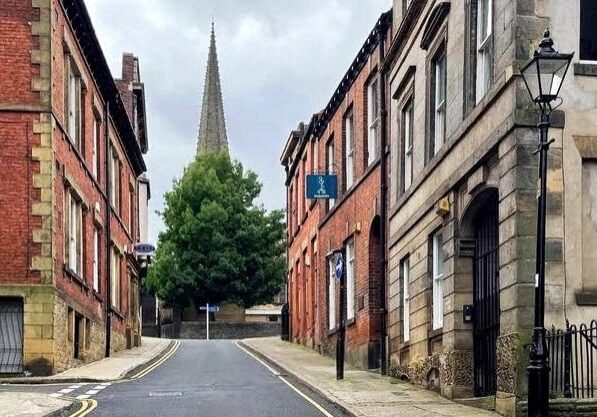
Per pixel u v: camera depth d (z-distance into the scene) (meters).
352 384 18.36
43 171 21.62
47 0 22.00
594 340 12.12
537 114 12.60
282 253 62.56
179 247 60.41
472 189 14.70
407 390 17.17
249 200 62.84
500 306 13.30
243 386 18.44
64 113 23.88
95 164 30.08
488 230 15.10
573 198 12.60
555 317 12.34
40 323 21.22
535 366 10.12
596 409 11.57
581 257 12.54
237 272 60.00
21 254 21.39
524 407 12.23
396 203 21.03
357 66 26.03
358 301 25.09
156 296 62.50
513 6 12.95
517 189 12.57
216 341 46.25
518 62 12.70
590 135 12.72
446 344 15.99
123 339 35.62
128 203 40.22
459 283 15.67
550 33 12.76
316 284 33.59
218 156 63.34
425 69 18.47
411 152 20.41
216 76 104.81
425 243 18.00
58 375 21.06
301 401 15.64
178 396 16.17
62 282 22.83
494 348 14.69
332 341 29.16
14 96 21.73
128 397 16.00
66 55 24.30
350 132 28.20
